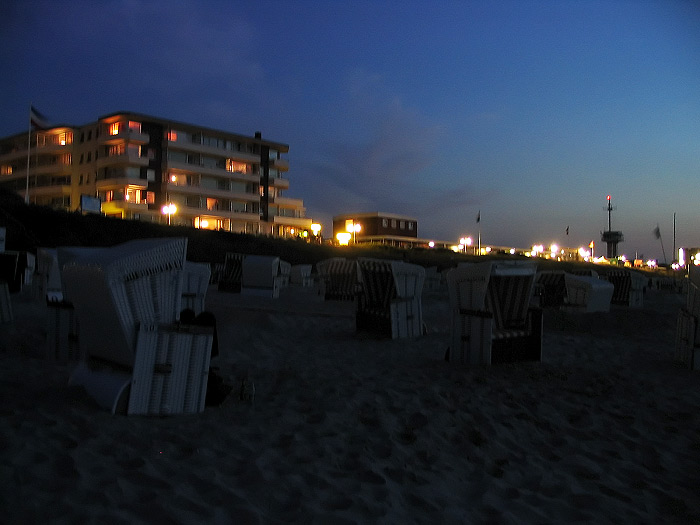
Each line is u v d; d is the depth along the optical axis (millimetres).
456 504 3859
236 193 65500
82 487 3506
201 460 4160
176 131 61656
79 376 5852
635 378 8516
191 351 5395
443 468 4520
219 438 4707
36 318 11820
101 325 5508
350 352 10328
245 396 6098
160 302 5309
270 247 47656
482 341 8641
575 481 4465
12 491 3363
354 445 4836
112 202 56969
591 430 5816
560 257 103125
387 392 6656
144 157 58375
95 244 35969
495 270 8656
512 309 9500
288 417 5512
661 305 26516
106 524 3084
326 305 18984
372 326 12906
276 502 3611
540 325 9156
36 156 62406
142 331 5105
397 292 12453
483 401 6539
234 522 3273
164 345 5234
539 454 5066
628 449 5359
